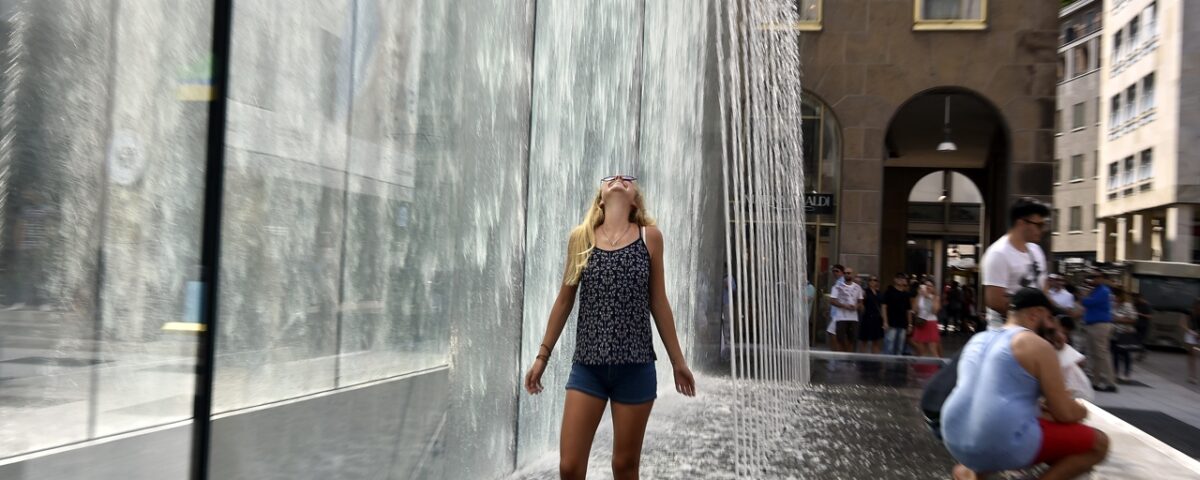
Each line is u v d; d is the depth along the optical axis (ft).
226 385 9.39
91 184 11.68
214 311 9.02
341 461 11.53
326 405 11.16
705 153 40.16
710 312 41.60
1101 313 39.75
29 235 11.58
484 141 15.20
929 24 59.62
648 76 27.30
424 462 13.44
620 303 10.99
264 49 9.97
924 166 97.76
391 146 12.69
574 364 11.26
